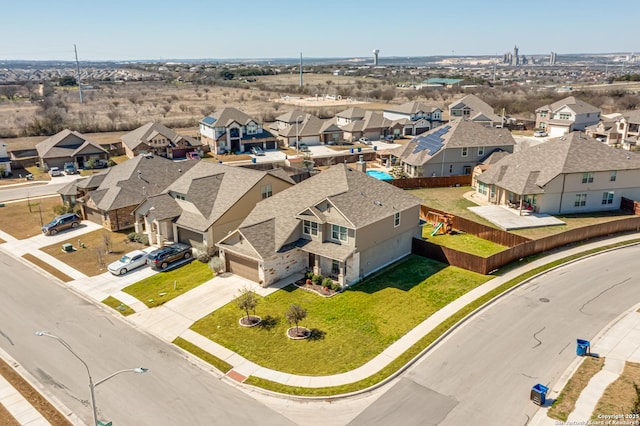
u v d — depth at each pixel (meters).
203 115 125.62
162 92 190.50
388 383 23.30
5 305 32.19
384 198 38.16
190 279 35.78
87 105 147.38
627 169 49.22
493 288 33.03
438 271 36.31
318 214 34.84
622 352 24.83
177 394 22.86
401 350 25.95
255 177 43.31
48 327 29.31
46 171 72.50
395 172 67.38
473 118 103.94
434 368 24.33
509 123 113.00
